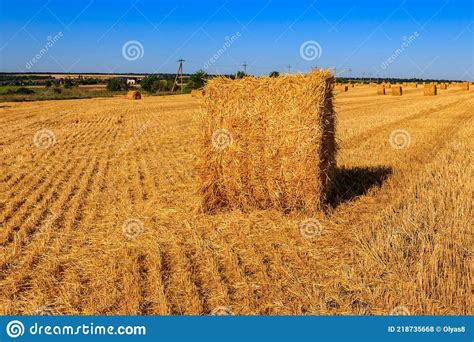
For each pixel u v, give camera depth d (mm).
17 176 12234
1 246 7383
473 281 5809
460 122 22641
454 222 7691
